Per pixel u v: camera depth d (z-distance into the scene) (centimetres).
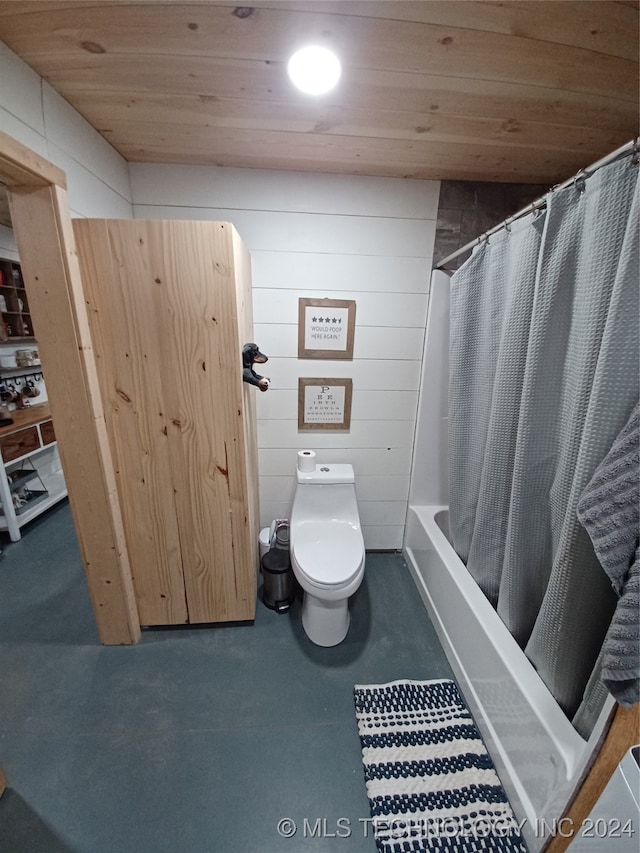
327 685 144
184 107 117
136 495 147
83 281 122
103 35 88
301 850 98
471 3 78
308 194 165
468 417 160
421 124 124
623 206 84
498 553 140
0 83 90
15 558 224
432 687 144
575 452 100
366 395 197
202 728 127
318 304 178
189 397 138
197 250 123
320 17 82
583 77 100
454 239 176
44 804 107
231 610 169
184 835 101
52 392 123
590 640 100
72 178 119
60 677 145
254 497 185
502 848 99
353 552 160
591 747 80
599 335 91
